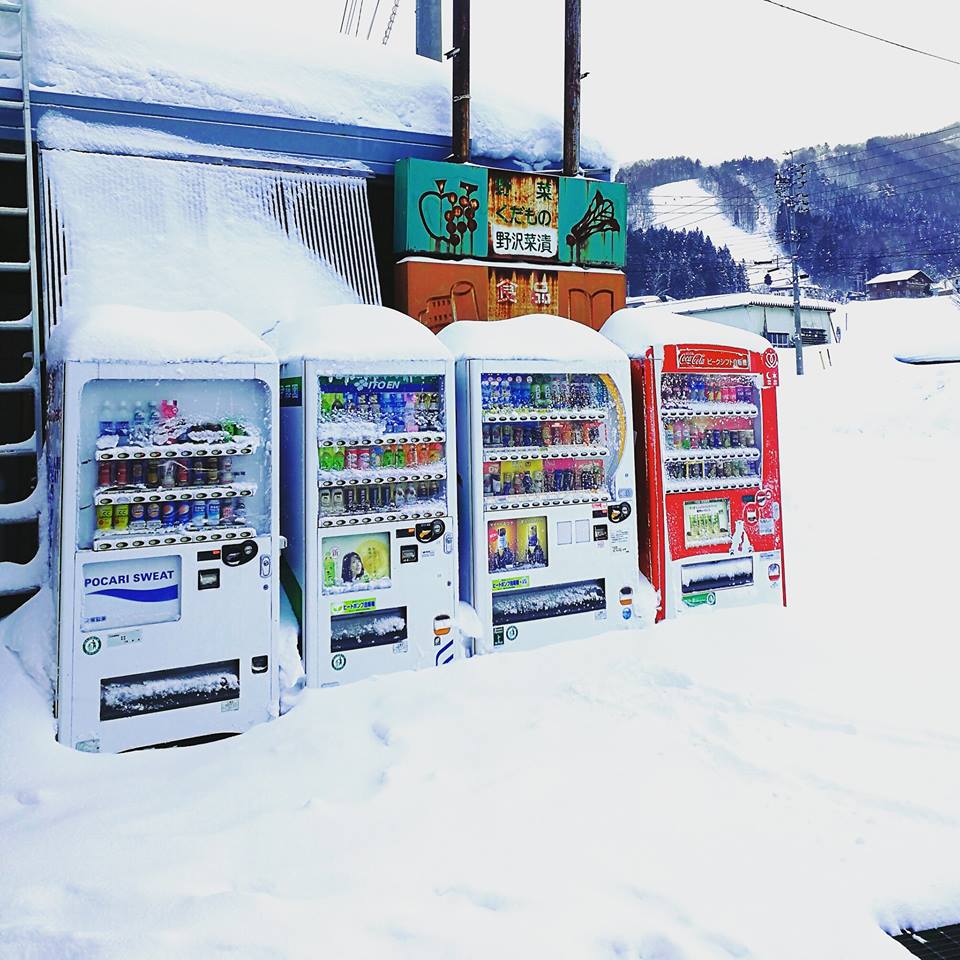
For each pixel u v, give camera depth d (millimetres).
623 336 5633
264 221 5711
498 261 6281
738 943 2260
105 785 3328
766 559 5758
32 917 2404
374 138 6117
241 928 2322
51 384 4301
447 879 2598
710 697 4082
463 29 6066
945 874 2625
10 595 4324
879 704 3967
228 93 5652
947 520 8312
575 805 3074
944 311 44375
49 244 5020
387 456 4535
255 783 3326
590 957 2229
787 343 34219
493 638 4785
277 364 4090
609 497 5141
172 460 3941
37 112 5152
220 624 3939
